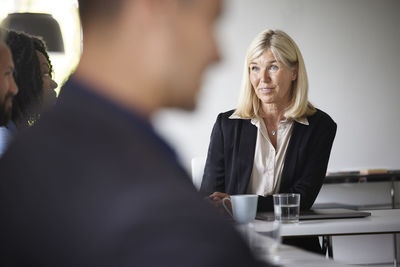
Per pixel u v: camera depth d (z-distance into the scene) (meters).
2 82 1.55
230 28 5.65
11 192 0.31
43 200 0.30
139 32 0.32
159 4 0.33
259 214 2.05
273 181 2.31
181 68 0.33
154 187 0.28
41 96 2.08
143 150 0.30
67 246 0.28
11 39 2.06
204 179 2.42
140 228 0.27
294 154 2.31
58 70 5.62
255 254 0.30
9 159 0.32
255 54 2.33
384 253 5.20
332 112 5.79
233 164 2.36
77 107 0.31
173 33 0.33
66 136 0.31
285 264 1.07
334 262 1.09
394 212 2.19
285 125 2.36
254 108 2.39
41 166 0.30
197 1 0.33
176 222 0.27
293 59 2.32
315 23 5.78
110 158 0.29
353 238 5.19
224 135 2.41
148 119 0.32
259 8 5.70
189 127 5.55
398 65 5.86
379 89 5.83
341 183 5.10
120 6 0.32
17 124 1.96
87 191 0.29
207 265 0.26
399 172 5.24
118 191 0.28
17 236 0.30
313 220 1.96
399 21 5.87
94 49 0.32
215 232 0.27
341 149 5.77
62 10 5.68
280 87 2.32
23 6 5.64
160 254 0.26
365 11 5.83
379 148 5.80
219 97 5.61
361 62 5.82
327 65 5.79
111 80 0.32
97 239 0.27
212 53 0.34
